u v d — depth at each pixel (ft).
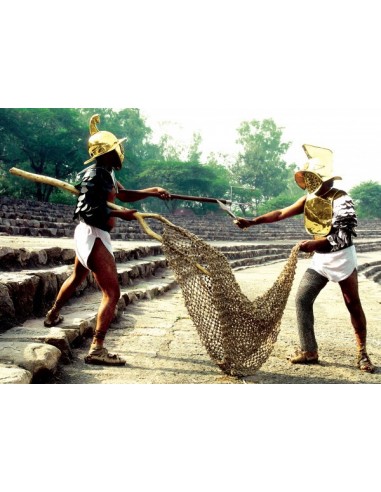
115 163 14.34
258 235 124.06
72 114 155.12
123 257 34.35
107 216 13.89
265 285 37.76
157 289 28.35
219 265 13.92
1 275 17.75
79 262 15.07
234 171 307.99
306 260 76.95
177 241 14.07
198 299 13.96
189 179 203.82
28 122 150.61
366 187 278.05
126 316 21.11
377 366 15.29
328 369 14.83
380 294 35.04
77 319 16.84
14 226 47.96
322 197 14.64
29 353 12.58
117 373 13.47
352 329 21.36
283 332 20.21
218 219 162.71
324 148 15.11
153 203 216.54
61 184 14.35
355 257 14.76
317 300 30.48
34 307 17.89
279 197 261.44
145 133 267.39
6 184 153.79
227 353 13.74
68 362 13.92
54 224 58.80
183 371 13.99
